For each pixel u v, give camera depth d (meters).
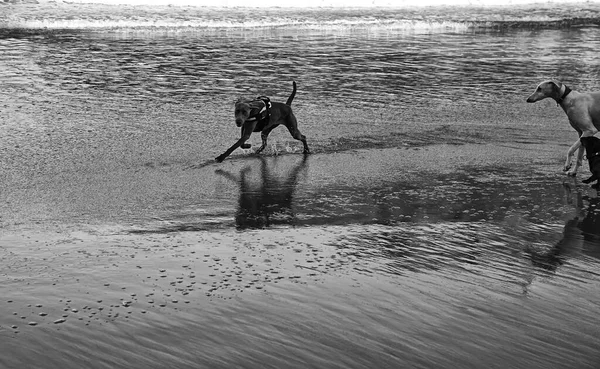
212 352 4.32
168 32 24.17
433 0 35.44
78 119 12.19
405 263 5.99
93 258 5.91
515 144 11.03
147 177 8.87
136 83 15.56
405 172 9.32
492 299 5.23
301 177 9.03
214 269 5.71
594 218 7.51
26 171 8.97
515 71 17.94
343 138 11.25
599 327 4.79
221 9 30.25
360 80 16.44
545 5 35.72
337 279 5.56
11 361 4.16
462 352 4.39
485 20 29.69
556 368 4.23
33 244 6.25
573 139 11.45
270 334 4.57
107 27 24.92
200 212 7.45
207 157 9.99
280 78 16.45
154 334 4.54
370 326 4.72
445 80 16.62
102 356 4.25
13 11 27.55
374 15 30.12
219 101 13.97
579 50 21.75
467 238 6.74
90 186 8.37
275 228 6.95
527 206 7.91
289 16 28.89
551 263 6.09
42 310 4.85
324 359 4.27
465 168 9.57
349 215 7.46
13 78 15.62
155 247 6.24
